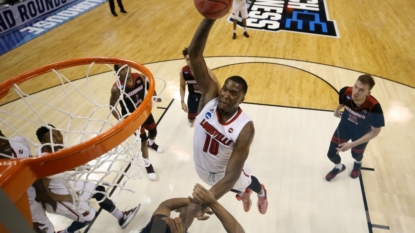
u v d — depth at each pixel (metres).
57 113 3.19
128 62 1.76
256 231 2.14
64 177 1.38
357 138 2.52
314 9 6.46
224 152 1.63
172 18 6.02
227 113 1.55
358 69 4.17
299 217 2.24
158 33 5.33
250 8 6.44
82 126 2.95
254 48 4.75
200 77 1.59
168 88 3.72
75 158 0.95
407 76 4.00
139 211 2.21
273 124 3.15
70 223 2.01
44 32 5.40
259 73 4.07
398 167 2.65
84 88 3.68
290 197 2.39
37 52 4.69
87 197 1.69
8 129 2.91
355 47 4.81
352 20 5.91
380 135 2.97
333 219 2.23
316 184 2.50
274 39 5.07
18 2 5.59
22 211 0.73
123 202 2.25
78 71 4.07
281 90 3.71
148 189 2.38
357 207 2.32
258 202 2.32
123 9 6.29
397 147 2.85
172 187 2.41
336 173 2.55
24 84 3.79
